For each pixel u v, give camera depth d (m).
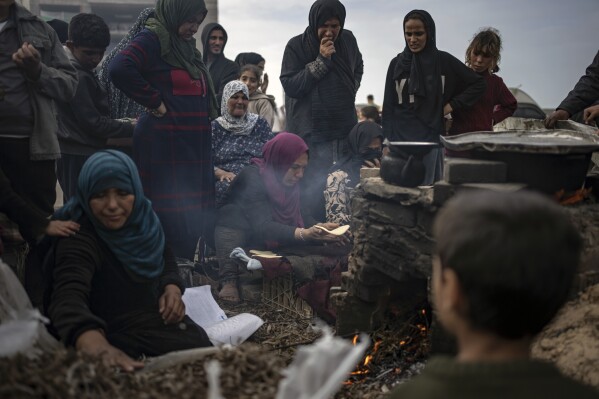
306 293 4.19
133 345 3.06
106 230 3.10
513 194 1.33
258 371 2.32
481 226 1.27
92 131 4.98
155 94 4.57
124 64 4.49
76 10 15.70
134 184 3.14
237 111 5.70
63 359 2.22
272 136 5.89
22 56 3.93
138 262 3.13
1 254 3.39
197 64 4.91
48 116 4.13
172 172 4.70
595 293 2.95
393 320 3.70
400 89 4.98
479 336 1.32
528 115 9.26
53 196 4.32
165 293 3.22
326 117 5.47
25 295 2.65
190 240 4.85
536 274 1.24
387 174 3.56
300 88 5.45
